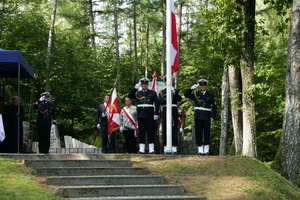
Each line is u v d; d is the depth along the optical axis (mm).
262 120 22875
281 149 11125
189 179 8062
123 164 8609
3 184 6629
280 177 9320
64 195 6598
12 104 11727
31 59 23875
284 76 15117
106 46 27734
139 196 6941
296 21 11320
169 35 10312
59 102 26703
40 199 6184
